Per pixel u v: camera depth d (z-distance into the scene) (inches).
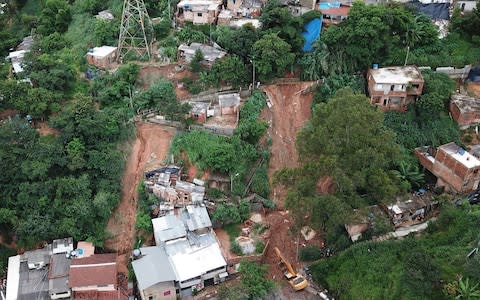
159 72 2388.0
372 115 1781.5
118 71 2345.0
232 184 2091.5
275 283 1867.6
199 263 1847.9
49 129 2161.7
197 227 1935.3
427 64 2471.7
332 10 2578.7
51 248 1919.3
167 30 2566.4
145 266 1813.5
